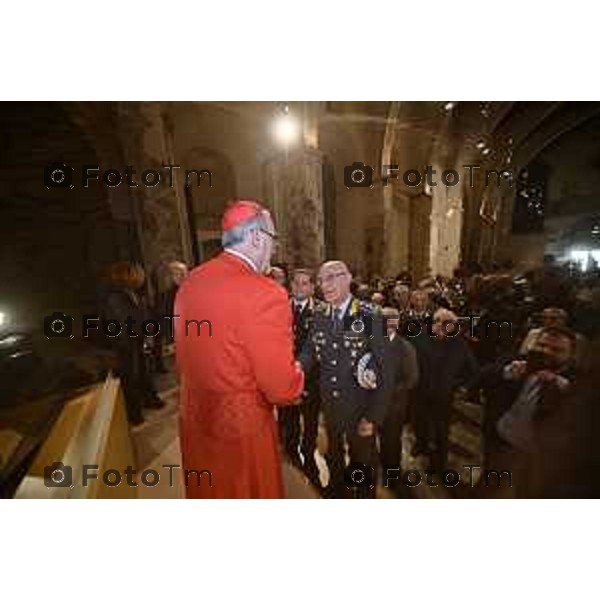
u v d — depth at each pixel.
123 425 1.90
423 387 1.98
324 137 5.24
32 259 3.92
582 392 1.45
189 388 1.20
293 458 2.14
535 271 3.09
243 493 1.24
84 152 4.06
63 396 2.77
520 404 1.54
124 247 4.24
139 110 4.20
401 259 5.42
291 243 4.90
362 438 1.61
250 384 1.12
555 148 6.49
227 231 1.12
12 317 3.49
